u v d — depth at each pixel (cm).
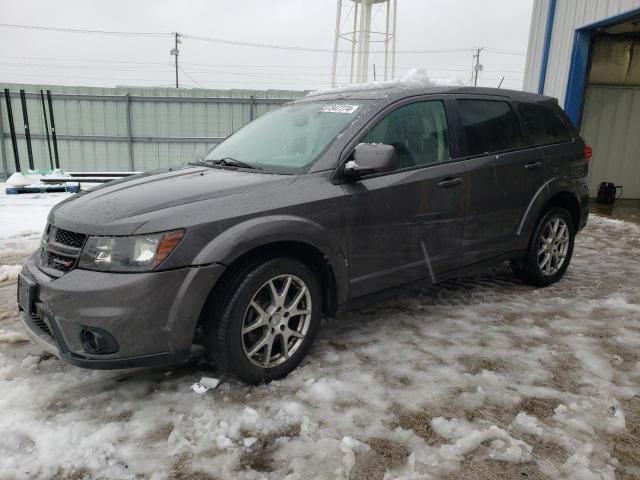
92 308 233
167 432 235
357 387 274
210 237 248
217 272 247
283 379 282
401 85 364
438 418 245
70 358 241
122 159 1608
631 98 1059
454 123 362
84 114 1563
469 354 316
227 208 259
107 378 283
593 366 302
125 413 249
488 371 292
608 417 249
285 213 272
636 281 473
